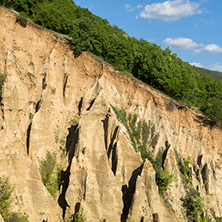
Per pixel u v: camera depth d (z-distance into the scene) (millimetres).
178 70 45969
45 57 39000
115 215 30156
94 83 39312
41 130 32719
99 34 41719
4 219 25234
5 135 28812
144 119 39469
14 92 32562
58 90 37188
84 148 32156
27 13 45219
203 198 38125
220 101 43812
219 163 42281
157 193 32500
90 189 29812
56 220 29078
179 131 41156
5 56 35438
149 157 36438
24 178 29031
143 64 43688
